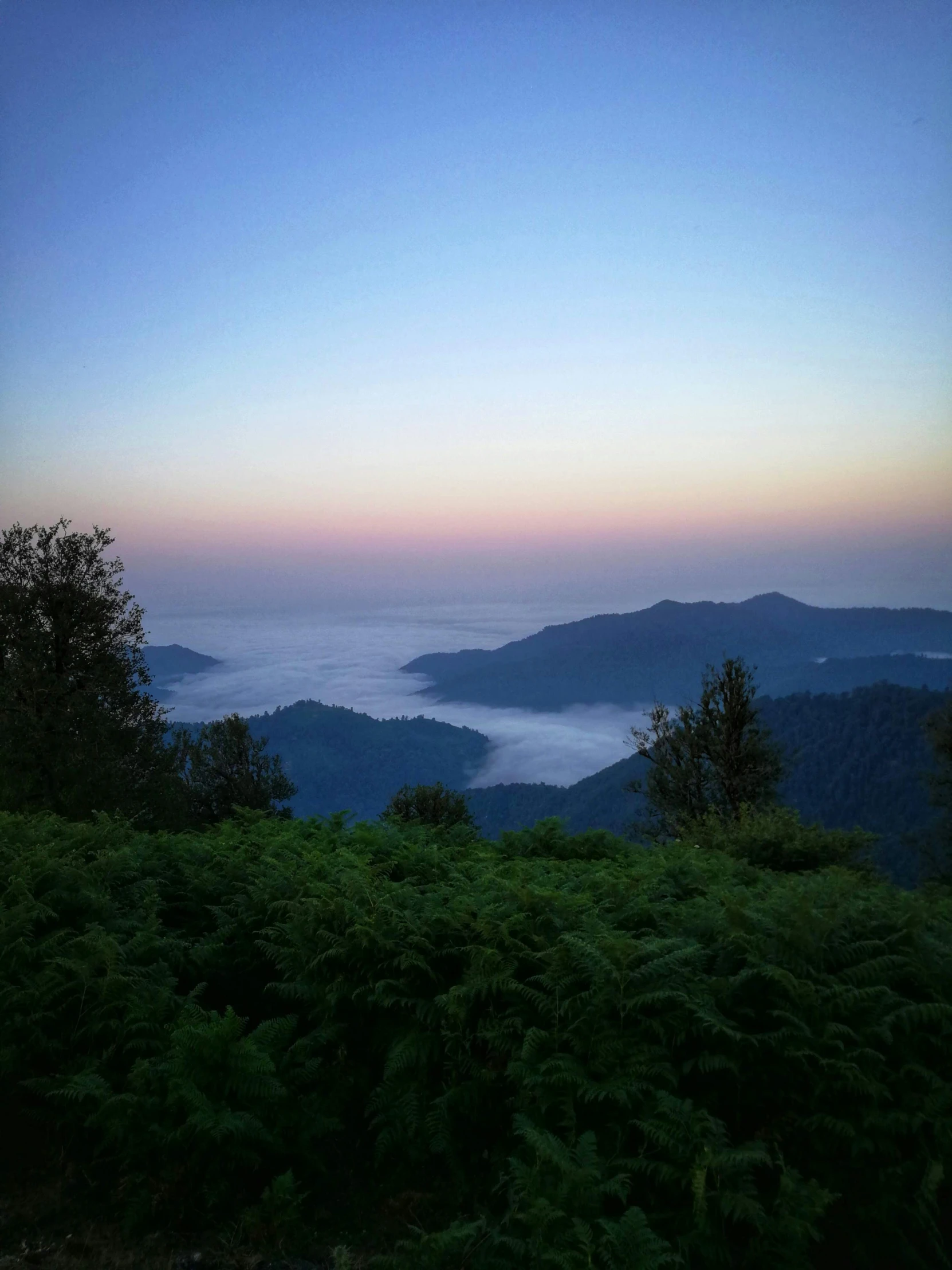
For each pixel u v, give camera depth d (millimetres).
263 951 6402
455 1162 4453
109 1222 4098
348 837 10305
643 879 7547
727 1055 4641
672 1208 4070
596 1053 4629
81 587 21359
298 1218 4141
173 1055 4664
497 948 5469
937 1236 4031
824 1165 4379
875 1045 4758
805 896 6039
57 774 18969
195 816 27031
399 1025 5359
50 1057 5090
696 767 24359
